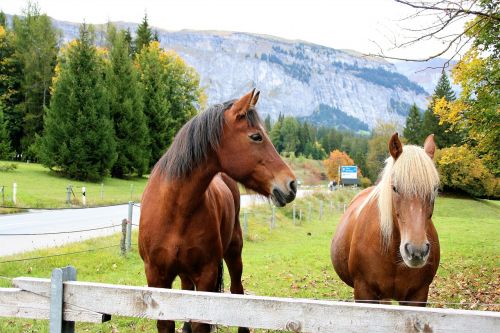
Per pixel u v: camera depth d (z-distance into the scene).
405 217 3.10
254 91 3.56
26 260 8.05
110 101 33.78
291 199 3.49
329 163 63.41
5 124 34.44
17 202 17.09
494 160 9.46
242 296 2.12
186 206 3.61
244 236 14.20
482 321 1.83
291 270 9.52
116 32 49.62
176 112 44.16
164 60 44.66
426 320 1.89
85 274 7.85
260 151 3.54
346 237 4.21
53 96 29.81
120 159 33.72
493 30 5.60
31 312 2.45
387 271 3.55
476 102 8.14
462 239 16.31
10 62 41.72
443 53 4.34
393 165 3.35
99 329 4.96
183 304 2.20
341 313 1.98
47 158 28.77
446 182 31.77
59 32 50.41
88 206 19.50
